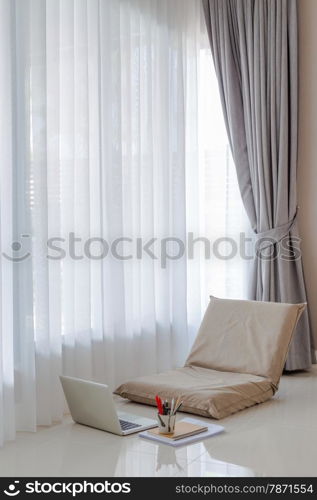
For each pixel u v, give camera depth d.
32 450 3.32
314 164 5.29
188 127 5.19
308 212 5.32
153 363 4.78
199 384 4.06
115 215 4.40
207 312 4.70
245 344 4.38
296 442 3.38
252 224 5.29
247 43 5.22
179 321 5.06
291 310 4.34
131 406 4.12
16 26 3.66
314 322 5.32
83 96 4.11
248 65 5.23
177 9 5.02
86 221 4.13
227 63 5.26
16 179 3.69
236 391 3.97
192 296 5.23
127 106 4.52
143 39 4.70
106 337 4.36
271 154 5.20
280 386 4.68
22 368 3.69
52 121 3.88
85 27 4.11
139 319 4.69
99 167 4.27
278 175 5.17
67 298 4.05
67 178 4.03
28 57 3.67
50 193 3.89
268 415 3.88
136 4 4.62
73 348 4.08
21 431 3.67
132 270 4.60
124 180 4.53
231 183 5.39
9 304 3.55
